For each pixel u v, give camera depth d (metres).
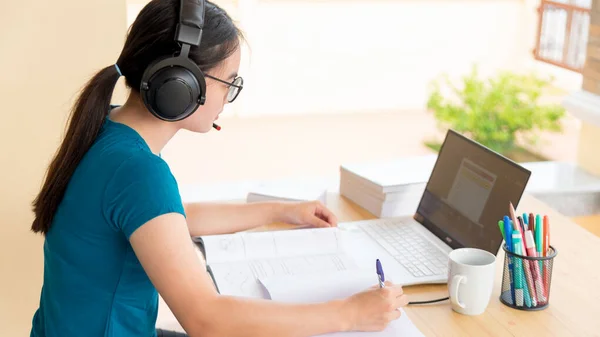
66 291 1.26
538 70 6.67
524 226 1.45
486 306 1.43
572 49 6.32
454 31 6.61
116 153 1.22
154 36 1.21
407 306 1.45
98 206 1.21
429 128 6.11
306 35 6.24
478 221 1.62
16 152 2.13
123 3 2.09
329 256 1.63
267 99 6.30
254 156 5.29
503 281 1.45
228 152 5.36
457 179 1.75
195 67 1.21
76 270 1.25
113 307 1.25
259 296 1.45
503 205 1.56
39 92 2.10
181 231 1.19
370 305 1.30
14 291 2.23
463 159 1.75
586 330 1.35
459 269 1.39
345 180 2.04
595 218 3.65
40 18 2.05
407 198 1.90
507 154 5.46
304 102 6.41
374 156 5.32
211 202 1.74
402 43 6.50
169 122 1.30
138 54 1.22
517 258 1.41
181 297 1.17
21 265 2.22
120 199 1.18
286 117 6.33
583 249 1.70
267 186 2.05
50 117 2.13
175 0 1.22
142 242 1.17
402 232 1.79
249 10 6.03
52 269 1.28
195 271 1.19
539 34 6.62
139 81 1.24
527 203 2.00
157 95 1.20
